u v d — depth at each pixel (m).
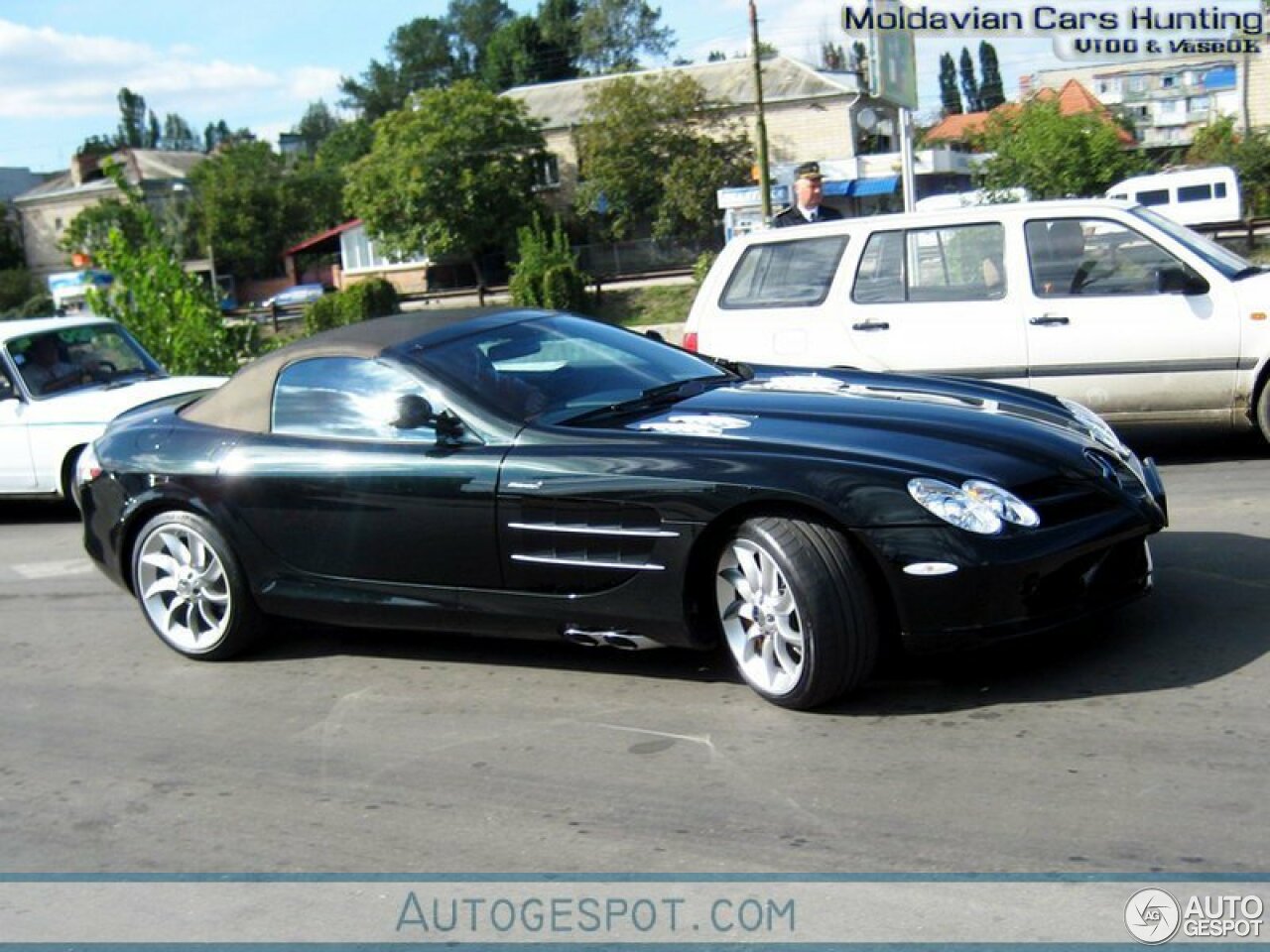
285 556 5.49
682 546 4.51
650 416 4.99
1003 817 3.58
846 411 4.84
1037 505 4.32
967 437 4.54
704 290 9.02
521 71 98.06
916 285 8.36
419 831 3.92
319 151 96.75
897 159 44.22
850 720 4.36
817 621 4.27
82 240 59.53
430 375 5.20
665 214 46.47
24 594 7.64
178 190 69.44
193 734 4.97
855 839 3.56
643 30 95.62
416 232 47.41
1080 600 4.38
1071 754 3.92
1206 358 7.82
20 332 9.98
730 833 3.68
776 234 8.83
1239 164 37.75
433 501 5.02
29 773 4.73
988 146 29.52
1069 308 8.04
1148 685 4.38
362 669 5.52
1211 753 3.83
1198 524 6.43
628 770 4.19
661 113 46.62
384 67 112.62
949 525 4.18
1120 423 8.12
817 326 8.55
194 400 6.14
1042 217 8.20
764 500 4.36
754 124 47.09
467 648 5.64
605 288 39.03
